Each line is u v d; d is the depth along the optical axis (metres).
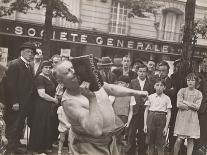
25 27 16.44
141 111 8.04
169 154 8.52
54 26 16.62
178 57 18.08
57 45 16.80
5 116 7.36
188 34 10.63
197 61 10.07
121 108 7.64
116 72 8.62
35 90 7.73
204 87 8.21
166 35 18.30
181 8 18.28
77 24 17.27
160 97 7.75
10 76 7.30
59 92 7.89
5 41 16.27
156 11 18.16
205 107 8.03
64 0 17.14
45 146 7.77
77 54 17.25
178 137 7.88
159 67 8.84
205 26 13.40
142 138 8.21
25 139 8.94
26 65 7.53
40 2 14.88
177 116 7.97
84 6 17.55
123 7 18.03
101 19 17.86
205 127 8.07
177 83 8.75
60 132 7.56
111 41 17.92
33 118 7.71
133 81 8.04
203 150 8.12
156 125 7.71
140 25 18.23
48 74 7.85
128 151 8.02
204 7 16.92
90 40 17.53
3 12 15.38
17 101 7.33
